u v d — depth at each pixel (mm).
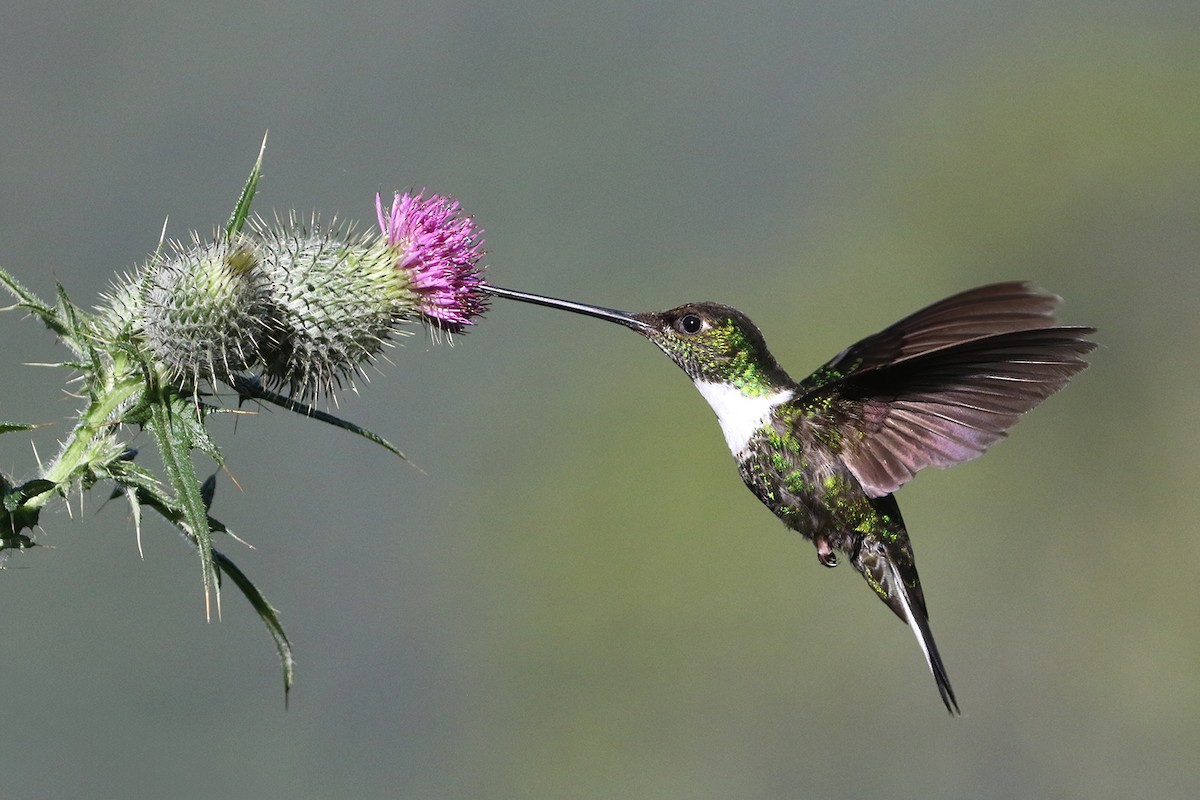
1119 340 17031
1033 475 16453
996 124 19328
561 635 16734
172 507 5410
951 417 6422
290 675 5488
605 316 6723
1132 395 16594
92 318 5785
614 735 16078
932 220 19969
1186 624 15273
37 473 5496
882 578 6621
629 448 17516
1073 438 16531
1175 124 17922
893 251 20000
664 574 16578
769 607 16141
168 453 5352
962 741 15297
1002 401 6316
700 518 16828
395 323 6535
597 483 17609
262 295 5996
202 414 5684
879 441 6559
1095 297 17500
